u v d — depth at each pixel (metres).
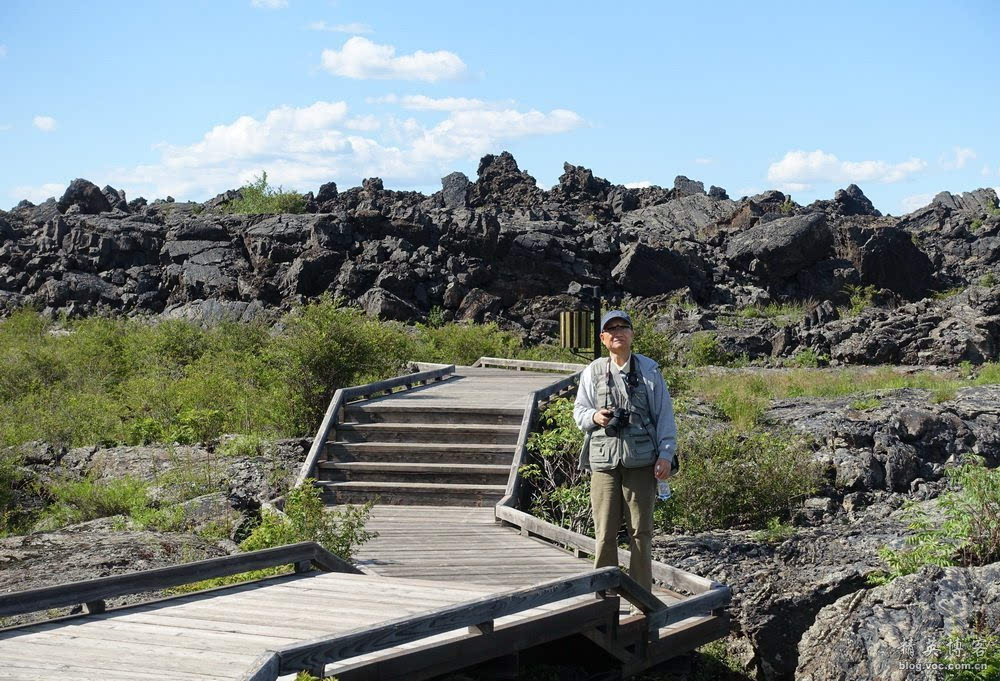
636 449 6.77
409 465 13.38
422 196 76.94
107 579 6.26
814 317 45.72
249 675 4.54
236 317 46.31
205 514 12.73
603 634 6.97
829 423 18.39
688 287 52.66
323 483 13.27
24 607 5.85
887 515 14.53
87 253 50.81
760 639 10.45
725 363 40.62
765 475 14.61
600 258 54.31
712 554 12.11
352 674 5.43
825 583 10.89
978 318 39.16
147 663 5.10
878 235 57.00
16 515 14.38
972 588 8.71
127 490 14.13
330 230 50.06
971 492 11.21
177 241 50.91
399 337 22.94
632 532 7.00
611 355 7.00
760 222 62.38
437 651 5.88
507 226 54.12
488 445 13.66
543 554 10.02
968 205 87.00
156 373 25.52
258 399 20.03
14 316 39.94
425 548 10.28
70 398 21.70
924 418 18.12
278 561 7.30
